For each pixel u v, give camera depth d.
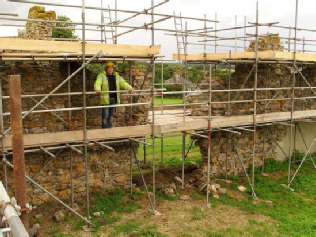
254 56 10.64
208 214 9.57
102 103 9.40
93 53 8.16
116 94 9.46
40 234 8.13
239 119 10.86
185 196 10.66
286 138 14.70
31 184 9.30
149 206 9.91
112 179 10.62
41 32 10.22
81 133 8.39
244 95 13.16
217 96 13.06
